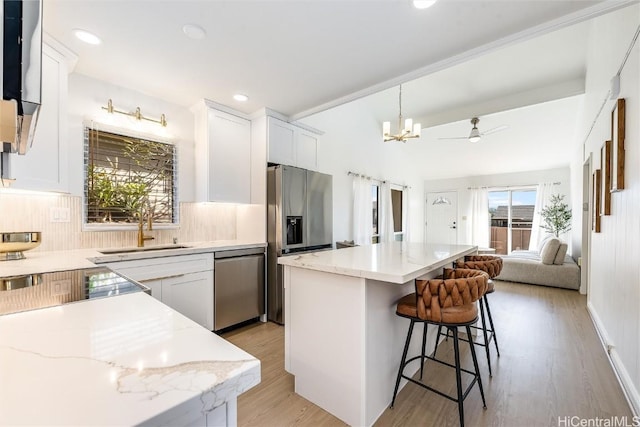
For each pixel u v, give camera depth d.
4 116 0.75
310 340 1.84
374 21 1.79
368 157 5.63
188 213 3.15
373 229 5.82
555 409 1.75
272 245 3.19
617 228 2.26
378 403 1.71
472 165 7.18
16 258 1.88
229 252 2.90
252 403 1.82
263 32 1.90
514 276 5.09
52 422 0.38
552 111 4.89
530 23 1.81
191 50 2.11
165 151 3.01
